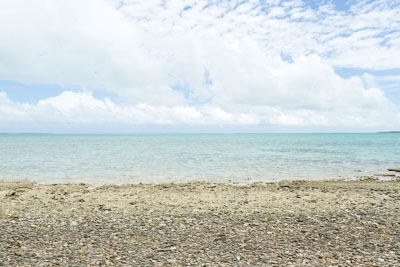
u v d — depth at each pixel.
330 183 24.08
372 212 13.55
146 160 44.16
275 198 17.33
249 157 49.81
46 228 10.94
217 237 10.02
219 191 20.33
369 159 46.25
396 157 49.56
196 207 14.82
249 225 11.48
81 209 14.26
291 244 9.32
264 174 30.42
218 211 13.90
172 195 18.59
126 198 17.50
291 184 23.52
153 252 8.62
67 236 10.01
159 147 85.12
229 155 54.03
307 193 19.20
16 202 16.05
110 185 22.92
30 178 27.22
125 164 38.75
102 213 13.43
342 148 77.56
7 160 42.91
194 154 56.44
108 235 10.18
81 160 43.50
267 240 9.73
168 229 10.94
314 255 8.39
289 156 51.75
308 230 10.81
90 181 25.89
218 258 8.17
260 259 8.11
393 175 29.80
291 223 11.76
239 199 17.09
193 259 8.09
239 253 8.55
